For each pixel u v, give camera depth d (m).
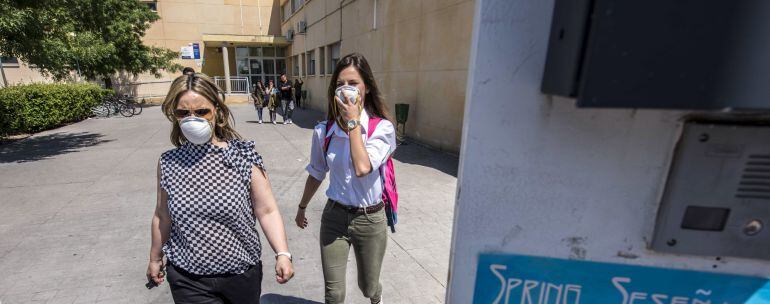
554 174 0.82
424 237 3.61
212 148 1.58
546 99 0.78
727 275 0.86
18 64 18.52
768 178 0.74
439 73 7.31
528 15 0.75
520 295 0.92
